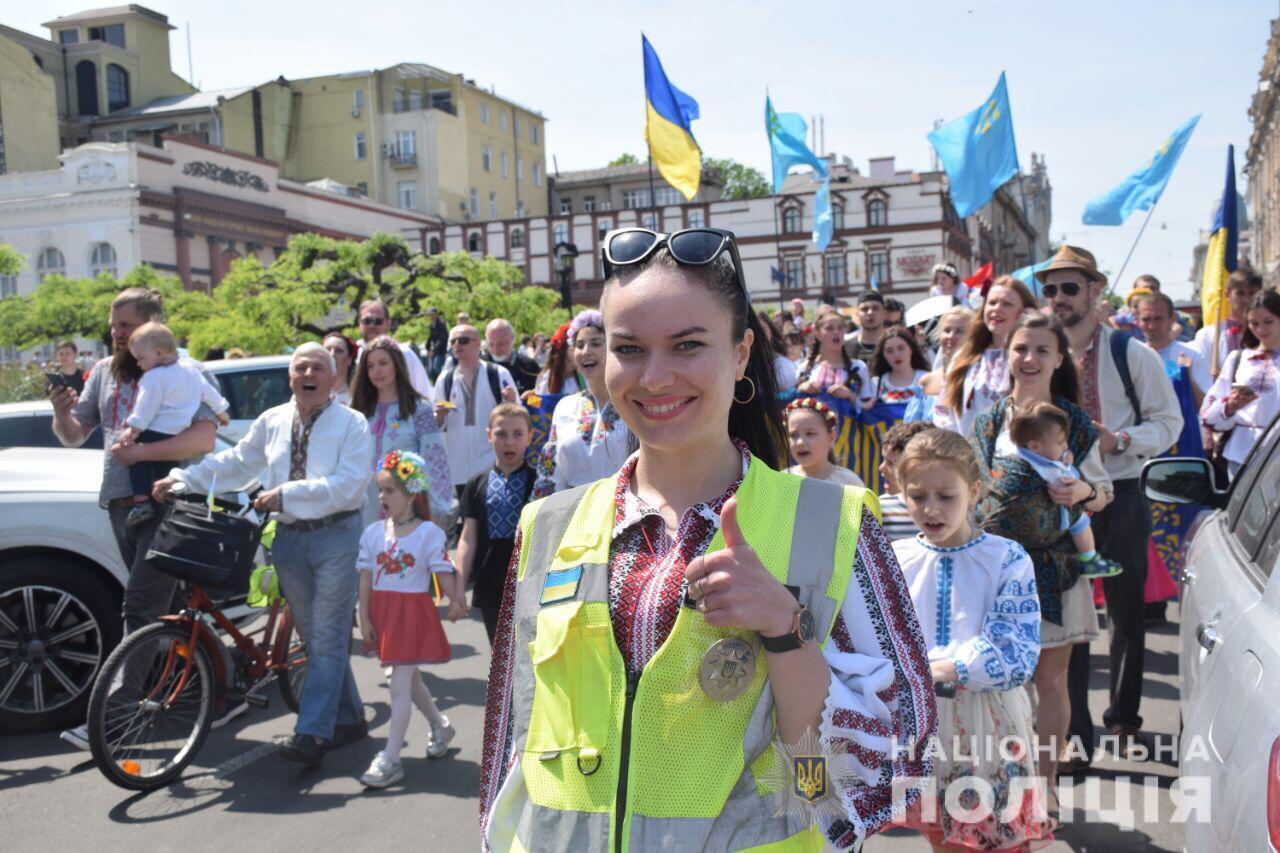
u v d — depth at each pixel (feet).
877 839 13.66
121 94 177.47
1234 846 6.45
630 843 5.14
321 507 16.12
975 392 17.35
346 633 16.66
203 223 128.47
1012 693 10.64
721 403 5.53
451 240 187.01
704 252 5.49
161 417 17.89
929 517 10.76
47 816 14.97
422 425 23.76
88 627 18.69
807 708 5.07
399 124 189.98
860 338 30.40
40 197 122.52
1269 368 21.30
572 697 5.47
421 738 18.04
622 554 5.61
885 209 186.19
